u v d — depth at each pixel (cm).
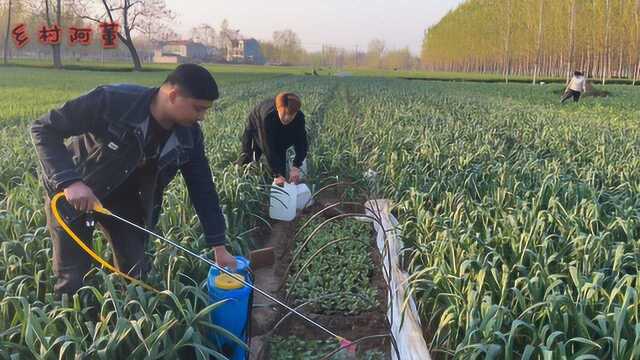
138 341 362
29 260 473
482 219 607
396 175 863
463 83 5484
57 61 6969
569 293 400
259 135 750
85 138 365
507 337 396
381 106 2059
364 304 539
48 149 341
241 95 2655
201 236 538
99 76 5156
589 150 1083
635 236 600
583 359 342
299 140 765
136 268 417
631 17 5559
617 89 4181
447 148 1060
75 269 392
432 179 812
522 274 484
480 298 437
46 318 357
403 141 1121
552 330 382
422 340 414
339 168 989
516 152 1052
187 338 352
